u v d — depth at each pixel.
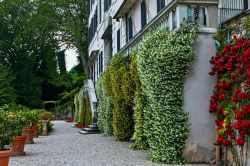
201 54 10.91
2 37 58.94
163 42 11.09
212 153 10.92
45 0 53.62
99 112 24.34
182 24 10.95
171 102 10.88
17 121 13.64
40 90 59.56
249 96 8.92
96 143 17.73
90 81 30.48
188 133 10.87
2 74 49.25
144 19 20.28
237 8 13.01
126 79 15.48
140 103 13.80
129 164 10.99
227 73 10.11
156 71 10.98
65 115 57.81
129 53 17.00
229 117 9.83
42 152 15.11
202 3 11.28
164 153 11.03
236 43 9.61
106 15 31.02
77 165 11.30
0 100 47.47
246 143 9.27
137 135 14.55
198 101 10.93
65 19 54.28
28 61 58.78
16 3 59.22
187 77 10.89
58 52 60.34
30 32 58.81
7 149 10.27
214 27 11.32
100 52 34.66
